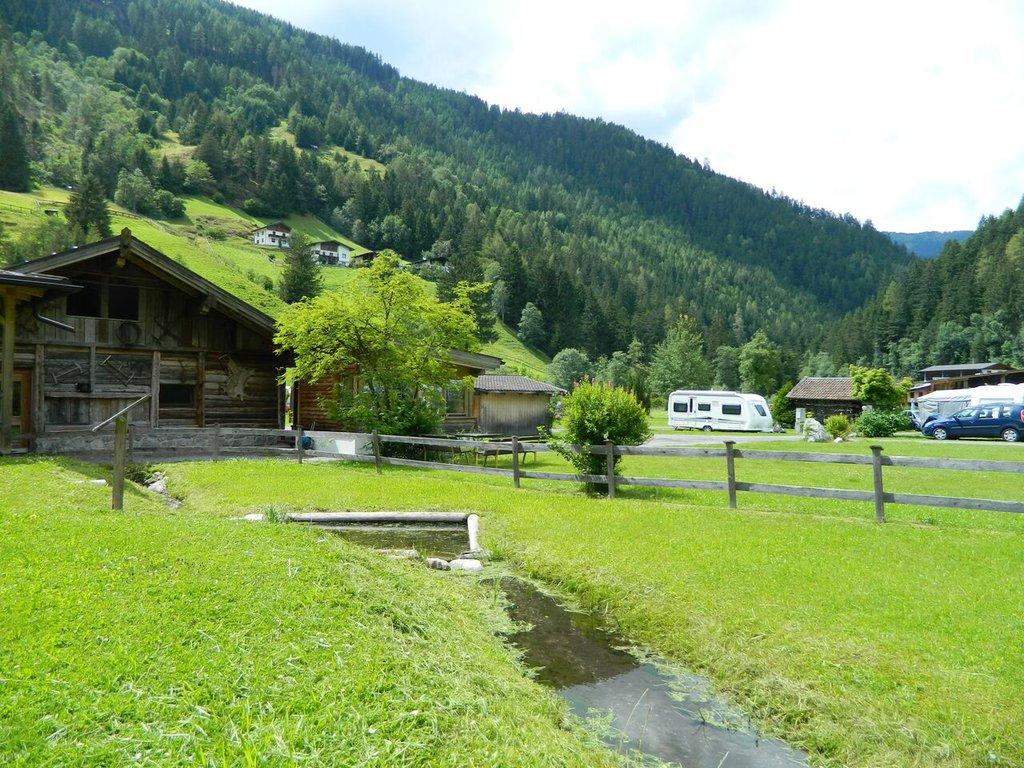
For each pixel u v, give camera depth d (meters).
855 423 39.00
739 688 5.14
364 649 4.35
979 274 128.50
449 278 91.56
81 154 137.00
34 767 2.76
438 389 23.97
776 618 6.09
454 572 8.09
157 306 20.02
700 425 45.31
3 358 16.16
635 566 7.77
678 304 160.38
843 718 4.52
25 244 73.25
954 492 14.23
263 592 5.05
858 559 7.90
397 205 167.50
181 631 4.19
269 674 3.78
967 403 37.69
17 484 10.47
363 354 19.56
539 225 197.25
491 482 14.79
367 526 10.79
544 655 5.82
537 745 3.74
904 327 128.00
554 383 82.88
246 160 161.62
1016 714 4.36
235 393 21.41
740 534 9.18
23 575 4.91
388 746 3.22
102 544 5.90
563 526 9.84
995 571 7.38
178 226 123.06
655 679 5.40
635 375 65.06
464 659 4.95
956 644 5.42
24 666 3.54
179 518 7.89
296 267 83.12
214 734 3.14
